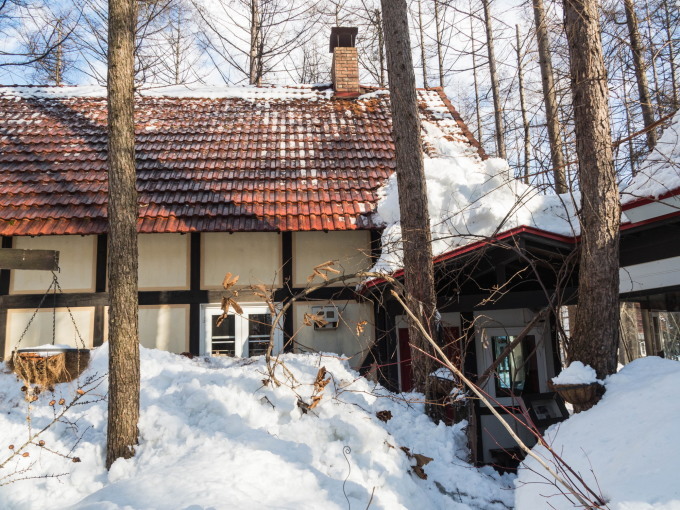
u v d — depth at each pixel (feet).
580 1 18.58
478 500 17.29
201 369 23.40
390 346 28.19
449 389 20.72
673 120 21.09
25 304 29.27
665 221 18.69
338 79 42.88
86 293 29.40
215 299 30.01
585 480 12.98
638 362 17.28
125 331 18.11
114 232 18.44
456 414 21.50
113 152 18.86
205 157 34.09
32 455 18.19
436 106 41.55
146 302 29.78
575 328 18.28
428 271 22.31
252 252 30.66
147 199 30.01
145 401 20.34
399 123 23.50
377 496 15.66
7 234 27.55
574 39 18.80
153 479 14.61
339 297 30.35
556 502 12.98
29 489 16.92
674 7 30.76
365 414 20.17
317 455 17.22
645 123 31.32
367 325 30.25
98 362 24.29
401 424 20.54
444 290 27.86
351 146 35.81
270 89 43.60
